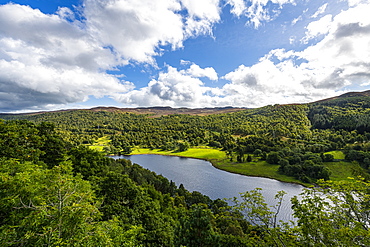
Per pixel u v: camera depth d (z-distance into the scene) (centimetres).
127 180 3659
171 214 4147
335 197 1311
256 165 10712
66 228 1163
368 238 1040
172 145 18600
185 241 1666
